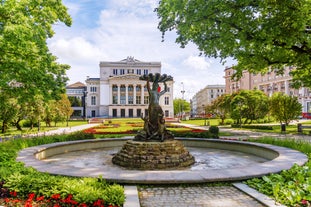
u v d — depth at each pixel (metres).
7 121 27.77
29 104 28.12
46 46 18.28
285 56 16.11
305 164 8.02
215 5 14.71
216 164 10.24
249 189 6.15
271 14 14.62
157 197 5.80
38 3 17.48
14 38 14.43
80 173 6.93
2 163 7.90
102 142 15.16
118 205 5.07
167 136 10.55
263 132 27.86
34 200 5.43
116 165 10.05
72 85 107.69
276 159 8.75
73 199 5.22
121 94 91.38
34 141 13.89
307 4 12.42
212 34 16.81
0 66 16.69
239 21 14.51
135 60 95.00
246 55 16.59
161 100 88.88
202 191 6.19
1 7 14.66
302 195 5.43
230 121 49.62
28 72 16.98
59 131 30.98
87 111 93.38
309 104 72.31
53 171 7.12
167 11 17.00
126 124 46.47
